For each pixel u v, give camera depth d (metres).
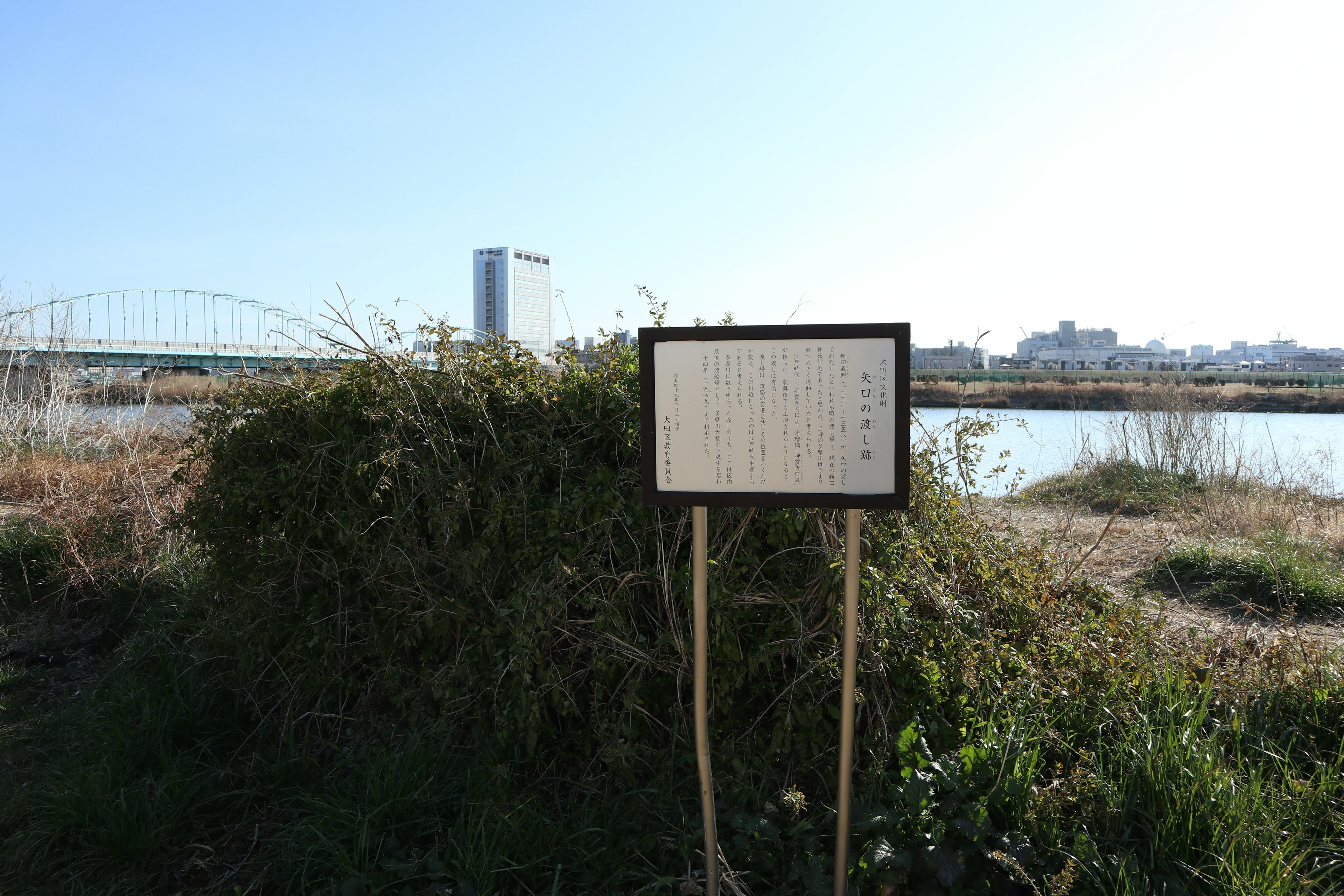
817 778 2.83
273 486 3.25
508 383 3.14
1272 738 2.95
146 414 8.84
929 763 2.50
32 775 3.21
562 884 2.45
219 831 2.89
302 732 3.40
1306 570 5.26
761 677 2.91
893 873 2.23
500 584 3.03
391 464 2.90
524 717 2.78
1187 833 2.33
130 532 5.16
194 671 3.68
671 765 2.74
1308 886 2.21
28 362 11.57
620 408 2.97
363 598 3.28
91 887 2.59
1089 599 3.80
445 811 2.74
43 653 4.50
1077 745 2.90
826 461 2.12
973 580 3.31
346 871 2.45
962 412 3.39
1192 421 9.80
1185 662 3.41
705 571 2.21
